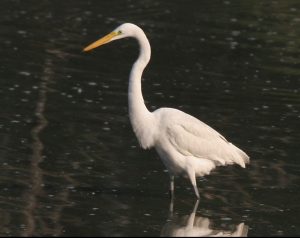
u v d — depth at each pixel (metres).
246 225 11.77
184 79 19.72
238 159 13.29
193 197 12.92
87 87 18.70
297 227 11.75
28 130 15.55
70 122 16.20
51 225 11.39
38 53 21.33
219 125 16.44
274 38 24.52
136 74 12.68
